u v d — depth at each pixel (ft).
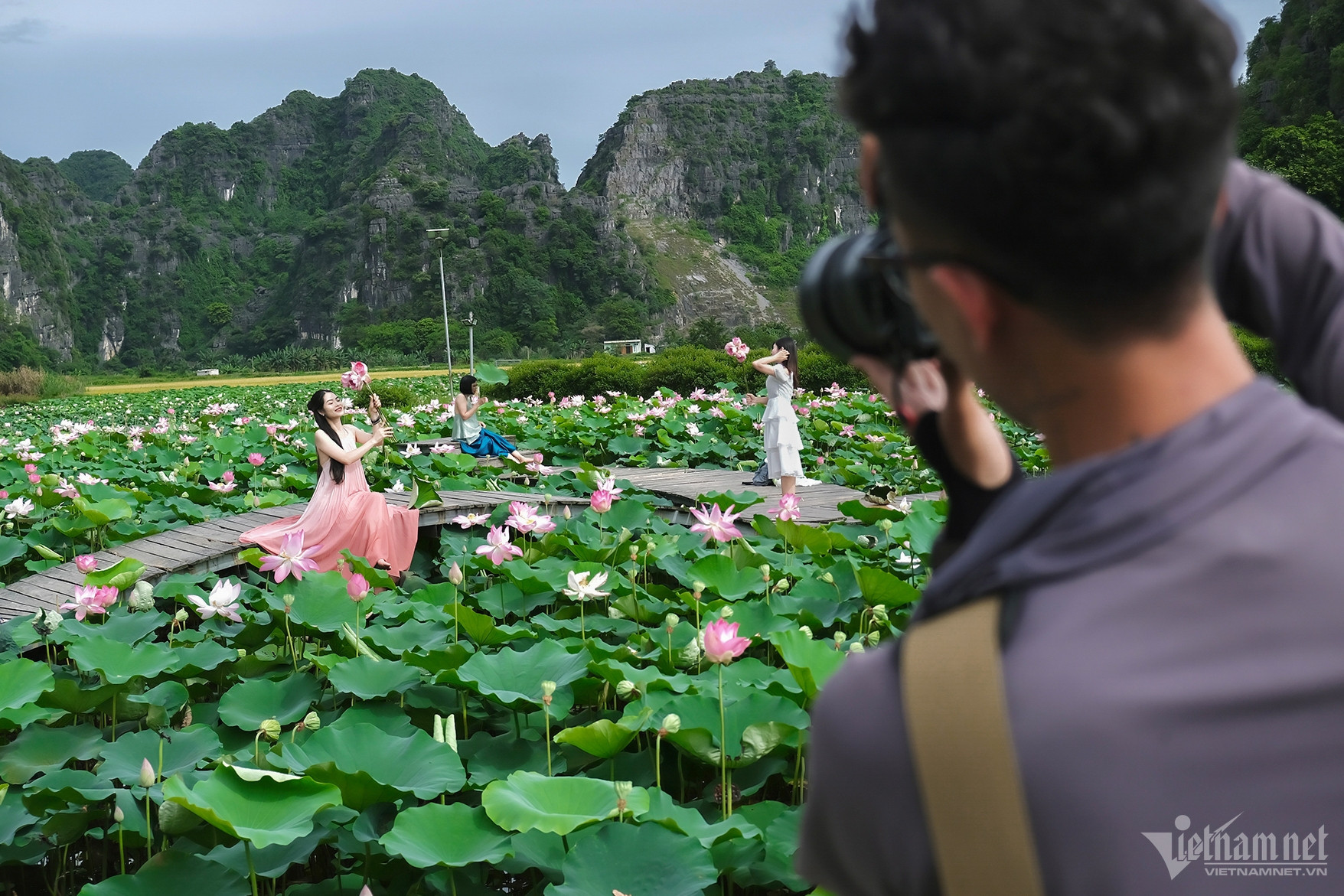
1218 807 1.71
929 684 1.95
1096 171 1.76
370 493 20.01
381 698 11.41
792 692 10.02
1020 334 2.02
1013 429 32.96
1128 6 1.81
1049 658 1.84
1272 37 208.23
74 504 21.40
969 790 1.85
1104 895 1.73
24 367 155.84
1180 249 1.84
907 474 26.61
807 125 532.32
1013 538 2.02
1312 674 1.72
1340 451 1.91
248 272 497.46
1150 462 1.91
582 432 40.60
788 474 25.16
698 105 533.14
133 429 44.16
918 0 1.97
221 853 8.27
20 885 9.93
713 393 70.90
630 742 10.42
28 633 13.65
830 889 2.25
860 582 12.84
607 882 7.13
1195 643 1.78
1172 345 1.95
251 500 25.36
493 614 15.21
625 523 19.34
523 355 404.77
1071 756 1.76
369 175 502.38
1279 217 2.88
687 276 469.16
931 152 1.90
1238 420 1.92
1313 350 2.72
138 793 8.98
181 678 12.44
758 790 10.38
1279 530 1.83
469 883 8.07
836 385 51.01
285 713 10.96
